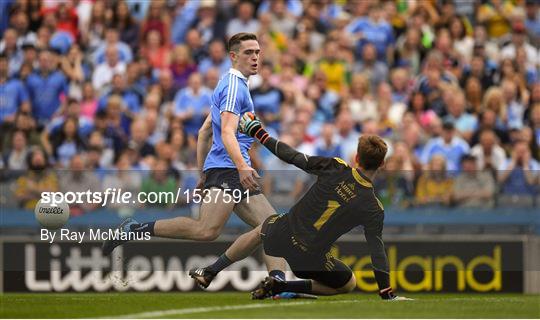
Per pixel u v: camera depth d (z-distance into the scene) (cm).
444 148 4519
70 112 4681
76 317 2153
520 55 5122
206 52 5141
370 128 4622
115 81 4875
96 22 5294
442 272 3844
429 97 4819
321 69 5009
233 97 2520
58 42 5175
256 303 2417
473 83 4884
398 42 5253
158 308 2316
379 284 2484
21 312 2253
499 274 3850
